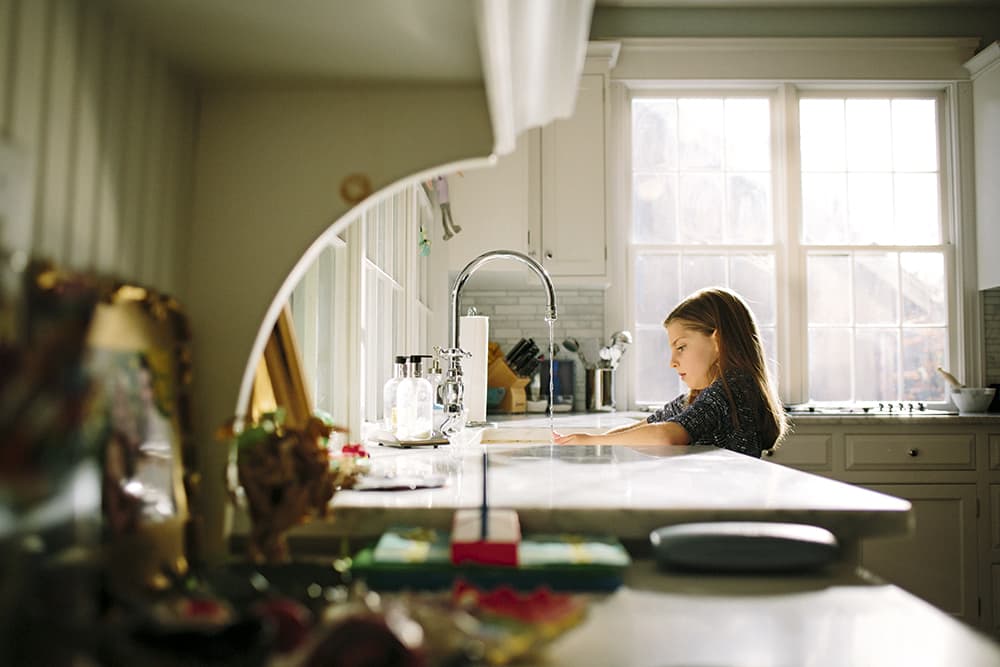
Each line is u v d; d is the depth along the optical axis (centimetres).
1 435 41
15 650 44
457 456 162
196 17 76
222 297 92
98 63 72
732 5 421
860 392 418
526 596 66
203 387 90
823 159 429
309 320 173
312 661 49
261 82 92
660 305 425
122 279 76
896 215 427
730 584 79
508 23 73
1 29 57
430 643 52
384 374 264
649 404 420
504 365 383
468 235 386
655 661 56
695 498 102
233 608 63
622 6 422
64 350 45
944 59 418
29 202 60
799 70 417
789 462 367
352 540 96
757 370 233
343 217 94
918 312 422
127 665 46
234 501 89
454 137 94
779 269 421
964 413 389
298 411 113
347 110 94
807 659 57
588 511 95
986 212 408
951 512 368
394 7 75
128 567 64
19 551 45
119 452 64
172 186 88
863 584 79
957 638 62
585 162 396
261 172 94
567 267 391
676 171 427
